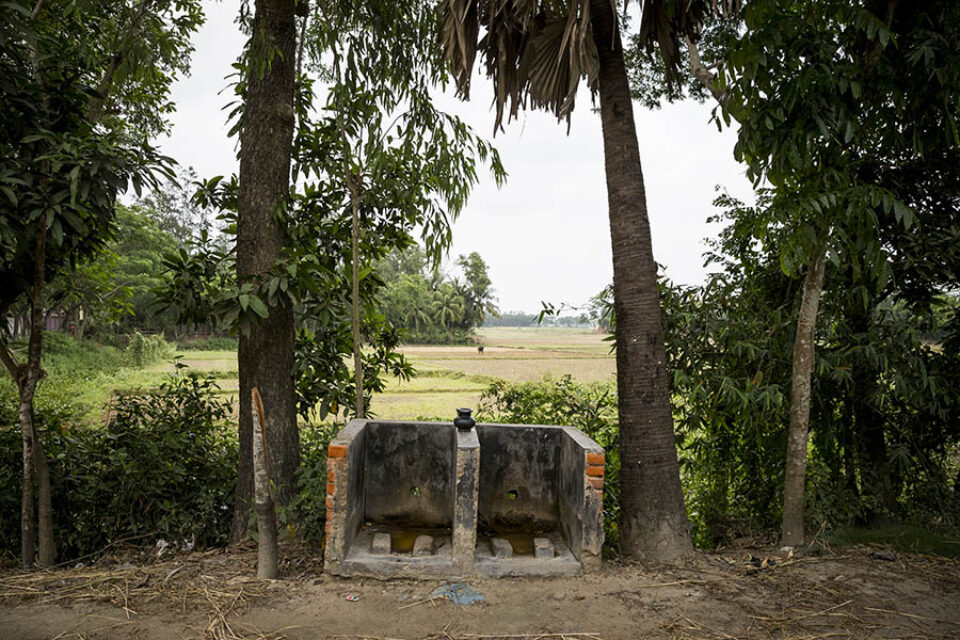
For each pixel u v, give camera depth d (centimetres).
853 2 387
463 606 354
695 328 549
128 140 429
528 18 444
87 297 598
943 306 550
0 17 379
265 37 497
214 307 454
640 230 455
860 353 501
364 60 536
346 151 531
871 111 419
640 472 446
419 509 476
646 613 348
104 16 634
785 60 393
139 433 560
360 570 388
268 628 323
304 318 538
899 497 588
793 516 468
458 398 1970
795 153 381
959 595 378
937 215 521
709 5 468
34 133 405
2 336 460
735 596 373
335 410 609
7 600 354
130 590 370
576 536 414
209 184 591
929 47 377
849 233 414
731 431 586
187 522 536
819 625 336
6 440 515
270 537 393
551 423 585
